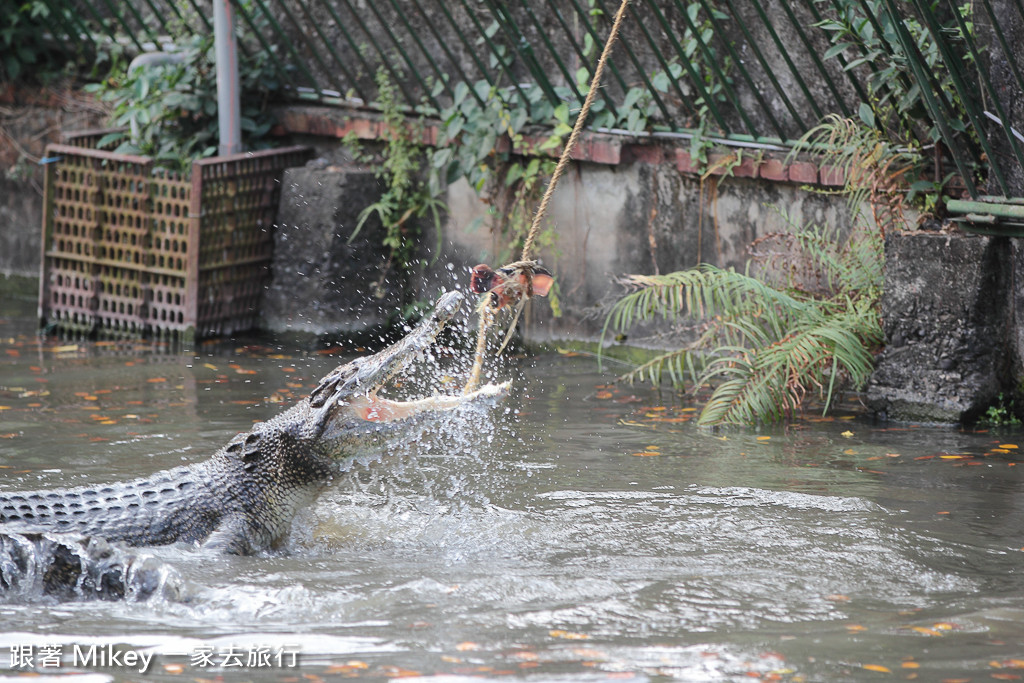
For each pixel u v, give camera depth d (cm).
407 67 1553
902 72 1153
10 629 629
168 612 657
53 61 1748
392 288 1559
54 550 703
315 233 1512
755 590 675
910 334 1116
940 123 1102
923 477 923
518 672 555
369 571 721
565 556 745
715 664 564
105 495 782
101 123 1698
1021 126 1080
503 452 1003
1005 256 1098
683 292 1339
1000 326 1103
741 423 1098
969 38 1055
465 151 1455
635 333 1401
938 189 1171
